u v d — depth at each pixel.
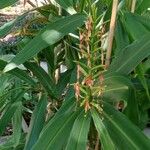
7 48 2.66
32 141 0.73
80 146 0.58
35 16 0.85
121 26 0.69
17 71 0.79
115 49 0.72
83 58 0.71
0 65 0.75
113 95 0.66
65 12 0.81
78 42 0.81
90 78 0.59
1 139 1.45
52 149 0.61
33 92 0.85
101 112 0.62
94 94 0.61
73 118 0.62
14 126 0.88
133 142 0.59
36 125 0.75
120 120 0.61
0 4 0.65
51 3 0.81
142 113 0.75
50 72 0.87
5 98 0.82
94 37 0.61
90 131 0.74
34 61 0.88
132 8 0.73
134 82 0.75
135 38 0.67
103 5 0.77
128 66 0.65
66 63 0.86
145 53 0.65
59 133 0.62
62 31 0.63
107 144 0.58
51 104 0.87
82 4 0.71
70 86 0.74
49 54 0.83
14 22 0.75
